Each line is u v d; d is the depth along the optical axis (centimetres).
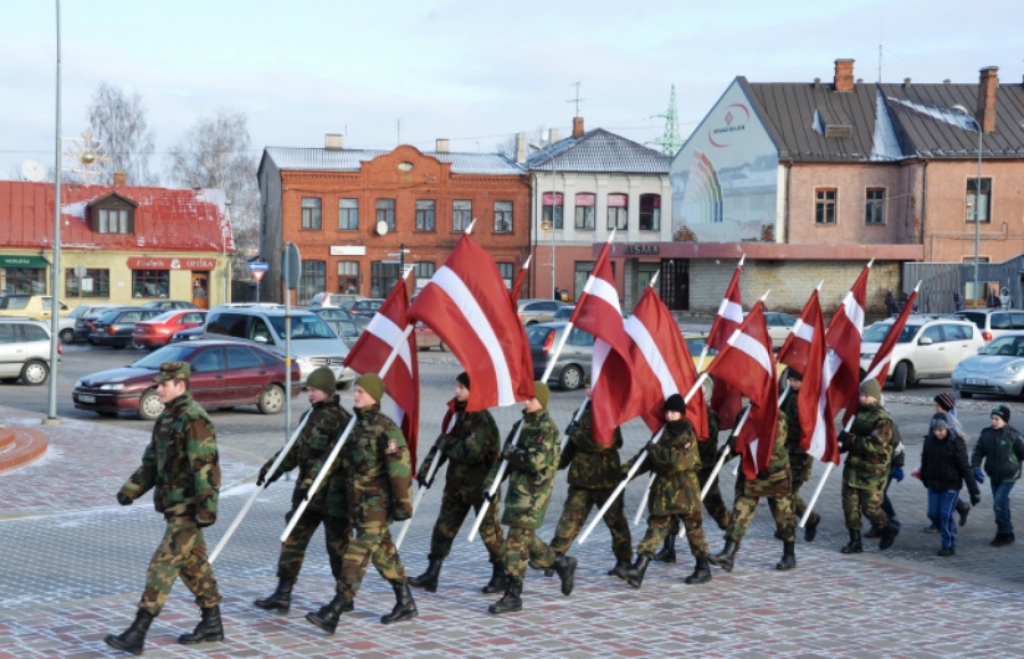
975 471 1149
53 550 1026
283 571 794
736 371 977
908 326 2745
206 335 2655
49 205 5697
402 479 744
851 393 1176
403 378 847
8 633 731
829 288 4981
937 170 5003
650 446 898
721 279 5078
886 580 955
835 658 717
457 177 6103
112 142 6819
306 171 5950
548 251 6166
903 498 1389
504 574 874
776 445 977
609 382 899
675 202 5712
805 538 1139
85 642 711
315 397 791
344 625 770
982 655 731
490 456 845
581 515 902
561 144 6794
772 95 5288
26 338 2705
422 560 1009
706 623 796
